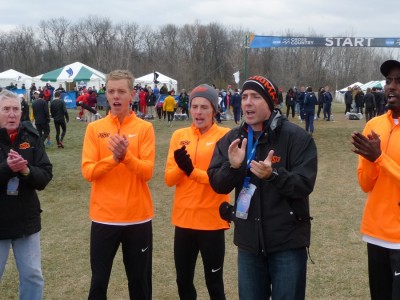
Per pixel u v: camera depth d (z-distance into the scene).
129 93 4.06
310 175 3.01
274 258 3.08
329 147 15.81
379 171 3.27
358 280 5.07
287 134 3.09
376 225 3.29
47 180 3.92
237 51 68.94
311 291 4.82
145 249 4.01
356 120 27.02
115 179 3.91
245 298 3.18
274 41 22.94
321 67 71.25
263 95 3.09
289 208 3.03
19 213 3.76
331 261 5.59
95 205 3.96
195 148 4.20
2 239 3.74
